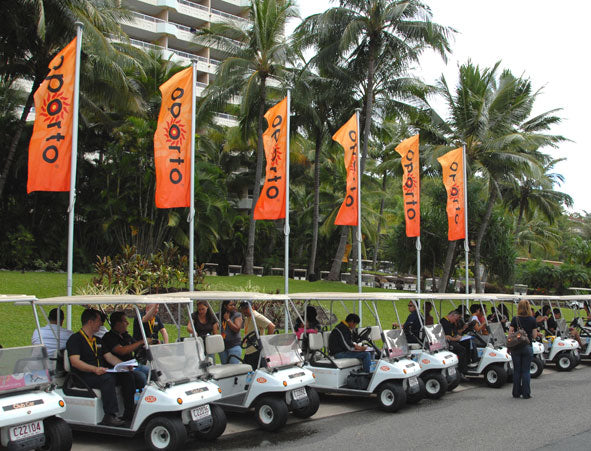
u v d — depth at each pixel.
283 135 12.93
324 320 16.11
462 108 26.06
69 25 19.80
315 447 6.83
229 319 9.68
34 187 9.68
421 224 30.44
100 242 25.91
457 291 37.78
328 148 31.28
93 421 6.76
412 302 11.56
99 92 23.47
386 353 9.16
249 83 24.28
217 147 36.84
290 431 7.68
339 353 9.64
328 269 39.06
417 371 9.21
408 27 23.38
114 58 21.83
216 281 22.02
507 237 31.44
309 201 38.25
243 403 7.92
